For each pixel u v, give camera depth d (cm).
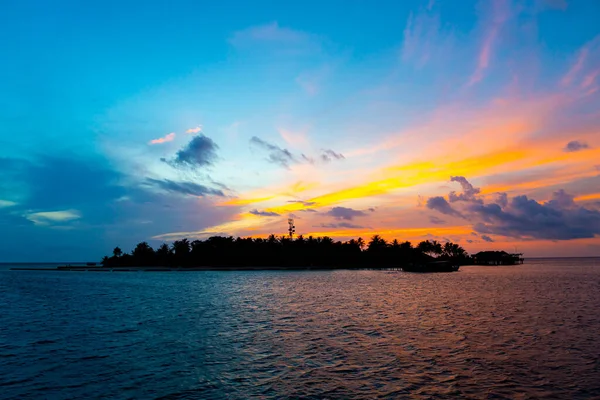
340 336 3138
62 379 2120
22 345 2902
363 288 8200
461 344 2831
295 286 8825
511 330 3362
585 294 6762
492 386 1959
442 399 1798
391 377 2098
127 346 2848
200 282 10569
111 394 1898
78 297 6750
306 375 2142
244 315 4344
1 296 7069
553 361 2380
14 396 1886
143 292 7650
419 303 5447
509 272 17188
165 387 1983
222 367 2305
